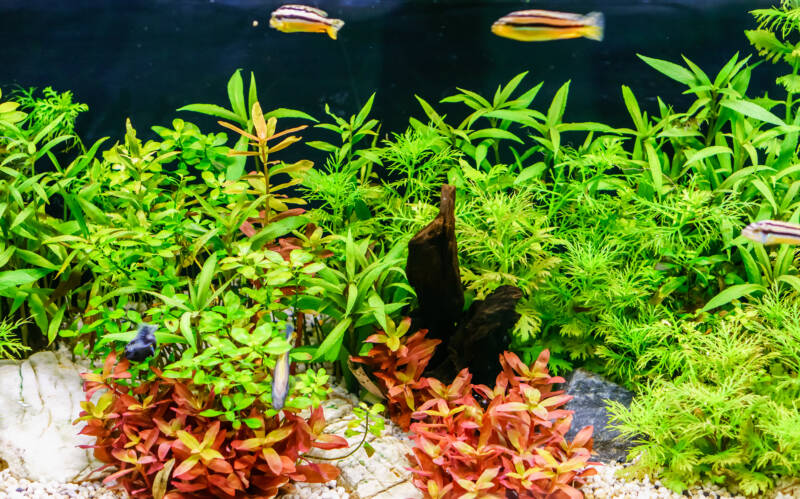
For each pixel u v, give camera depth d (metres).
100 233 0.81
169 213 0.84
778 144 0.97
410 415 0.85
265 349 0.74
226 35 1.62
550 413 0.80
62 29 1.59
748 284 0.88
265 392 0.77
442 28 1.65
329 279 0.86
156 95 1.34
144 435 0.78
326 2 1.74
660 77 1.39
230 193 0.87
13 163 0.94
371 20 1.68
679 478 0.80
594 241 0.92
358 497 0.79
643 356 0.85
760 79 1.32
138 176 0.87
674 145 1.01
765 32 0.98
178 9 1.74
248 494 0.78
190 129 0.93
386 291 0.91
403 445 0.84
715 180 0.96
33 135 0.99
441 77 1.44
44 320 0.88
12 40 1.52
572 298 0.91
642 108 1.27
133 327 0.89
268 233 0.86
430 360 0.90
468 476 0.77
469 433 0.81
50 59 1.44
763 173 0.96
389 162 1.04
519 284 0.89
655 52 1.46
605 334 0.91
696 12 1.66
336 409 0.88
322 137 1.29
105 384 0.80
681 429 0.80
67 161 1.13
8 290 0.87
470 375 0.83
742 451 0.79
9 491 0.78
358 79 1.44
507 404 0.78
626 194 0.94
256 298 0.80
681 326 0.86
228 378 0.76
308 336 0.95
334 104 1.35
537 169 0.96
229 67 1.46
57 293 0.87
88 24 1.63
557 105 1.01
